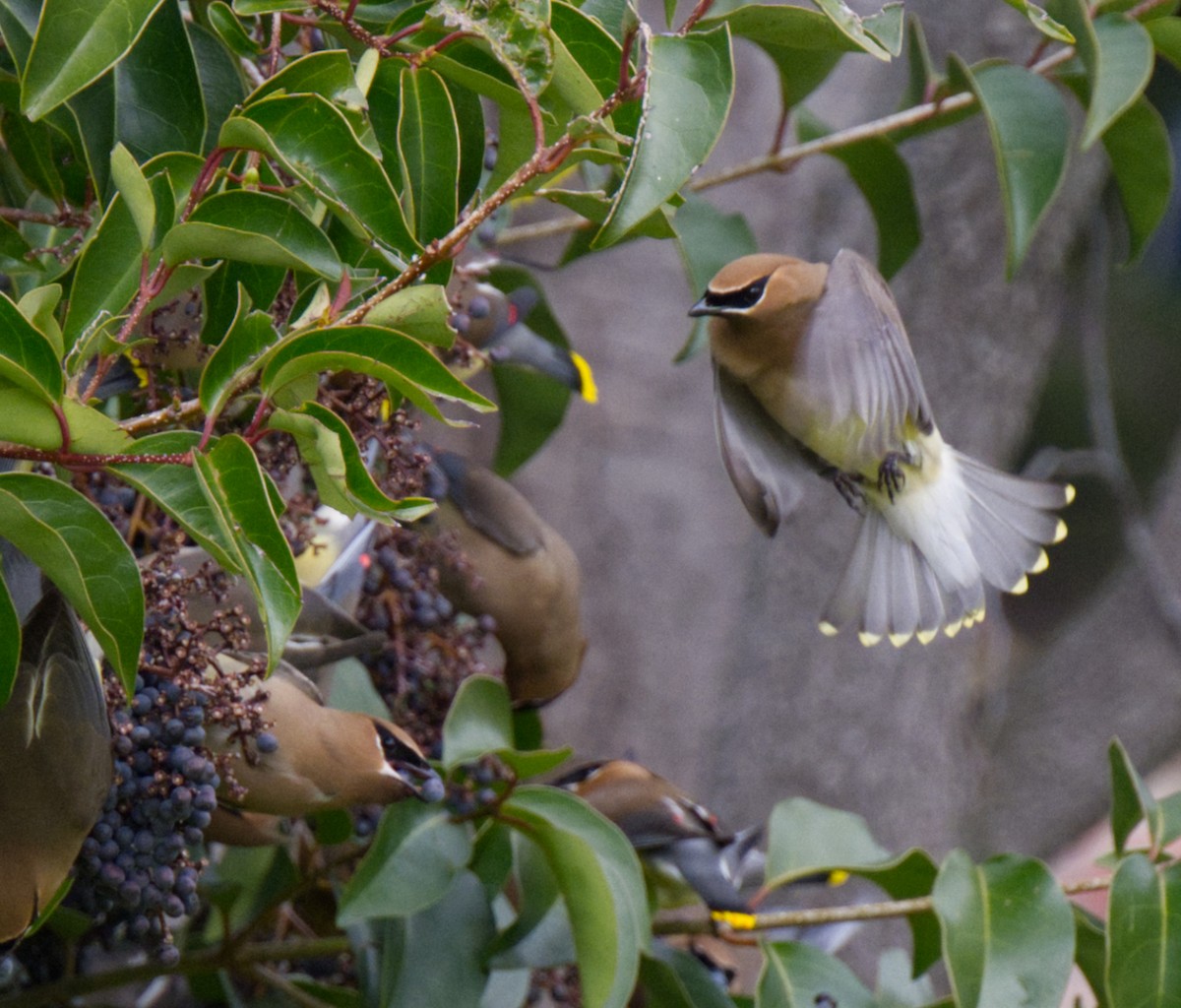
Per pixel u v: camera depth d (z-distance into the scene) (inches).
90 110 190.5
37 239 222.4
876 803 415.8
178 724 185.0
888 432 236.7
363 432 193.9
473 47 187.2
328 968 280.1
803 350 228.4
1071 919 229.1
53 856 178.5
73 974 249.8
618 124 181.9
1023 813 473.4
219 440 158.1
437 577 263.1
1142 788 241.1
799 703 419.2
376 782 208.1
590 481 419.2
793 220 425.1
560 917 239.1
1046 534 251.6
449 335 165.5
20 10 189.8
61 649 179.2
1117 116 222.4
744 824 415.2
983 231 407.2
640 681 421.4
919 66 289.3
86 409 154.7
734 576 430.3
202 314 197.6
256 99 175.0
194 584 192.7
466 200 192.7
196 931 285.4
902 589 247.8
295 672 213.0
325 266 170.4
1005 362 411.5
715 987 250.1
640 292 423.5
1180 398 767.1
